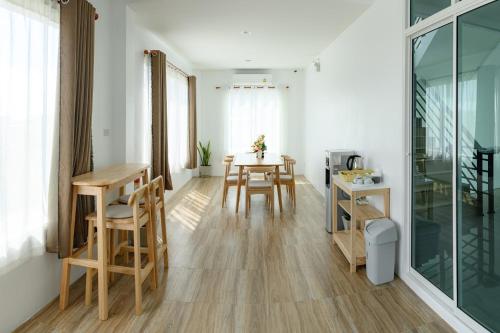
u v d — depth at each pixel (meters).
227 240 3.81
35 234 2.22
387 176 3.09
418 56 2.62
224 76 8.20
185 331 2.12
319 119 6.31
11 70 1.99
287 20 4.14
